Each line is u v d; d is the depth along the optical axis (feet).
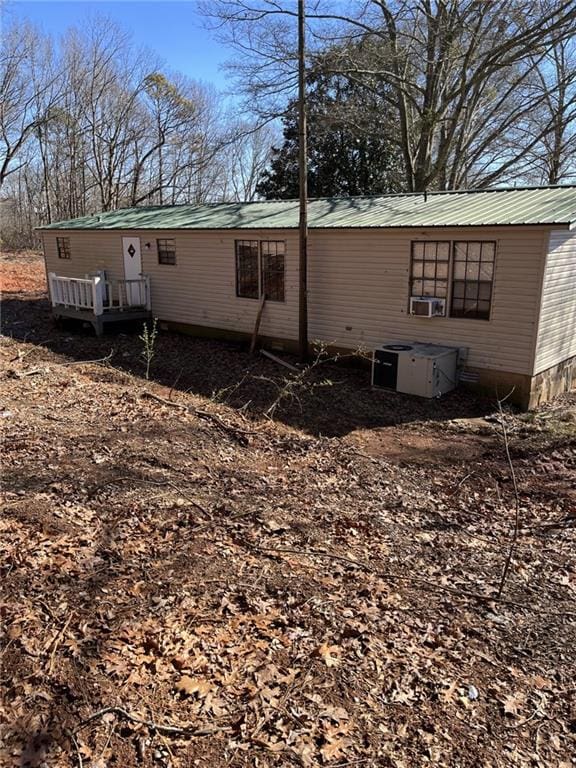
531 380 32.63
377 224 37.14
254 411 30.32
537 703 10.06
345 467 22.44
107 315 50.93
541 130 80.48
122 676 9.55
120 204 130.11
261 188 93.97
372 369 36.09
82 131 119.44
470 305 34.37
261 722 8.91
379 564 14.74
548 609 13.28
